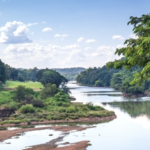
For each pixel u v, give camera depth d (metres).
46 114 67.25
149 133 46.50
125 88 142.00
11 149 36.84
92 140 41.91
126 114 71.19
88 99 121.81
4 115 64.94
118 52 17.53
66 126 55.50
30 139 43.12
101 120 63.25
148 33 15.72
